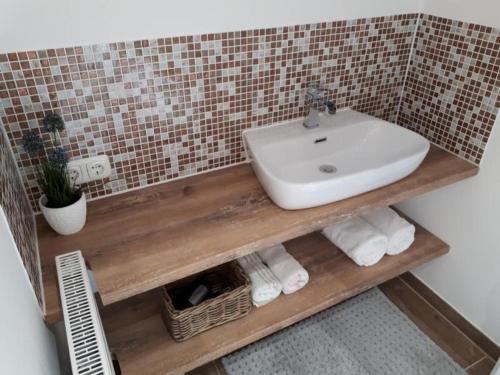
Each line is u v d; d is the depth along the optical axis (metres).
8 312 0.71
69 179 1.29
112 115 1.32
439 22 1.63
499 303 1.69
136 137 1.39
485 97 1.53
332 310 1.94
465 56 1.57
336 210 1.37
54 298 1.08
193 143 1.51
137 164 1.45
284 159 1.56
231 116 1.54
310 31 1.52
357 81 1.75
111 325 1.50
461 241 1.79
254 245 1.24
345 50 1.64
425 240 1.90
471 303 1.82
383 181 1.44
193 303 1.49
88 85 1.24
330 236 1.84
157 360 1.38
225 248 1.21
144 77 1.31
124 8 1.19
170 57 1.31
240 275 1.53
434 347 1.77
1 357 0.60
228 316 1.49
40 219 1.34
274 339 1.79
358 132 1.71
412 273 2.09
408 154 1.46
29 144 1.14
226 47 1.39
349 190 1.36
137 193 1.47
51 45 1.15
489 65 1.49
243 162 1.66
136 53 1.26
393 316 1.91
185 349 1.42
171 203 1.42
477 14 1.48
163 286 1.45
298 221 1.32
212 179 1.55
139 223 1.32
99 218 1.34
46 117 1.17
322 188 1.28
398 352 1.75
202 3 1.28
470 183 1.67
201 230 1.29
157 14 1.24
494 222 1.62
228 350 1.45
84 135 1.31
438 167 1.63
